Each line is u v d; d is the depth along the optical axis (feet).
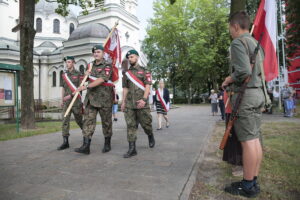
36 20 114.62
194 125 30.19
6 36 106.63
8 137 21.11
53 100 88.28
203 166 12.04
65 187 9.23
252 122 8.23
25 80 27.58
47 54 103.30
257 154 8.30
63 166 12.00
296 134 20.70
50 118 41.93
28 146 17.38
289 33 72.74
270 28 10.85
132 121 14.26
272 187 9.16
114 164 12.30
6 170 11.37
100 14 98.63
